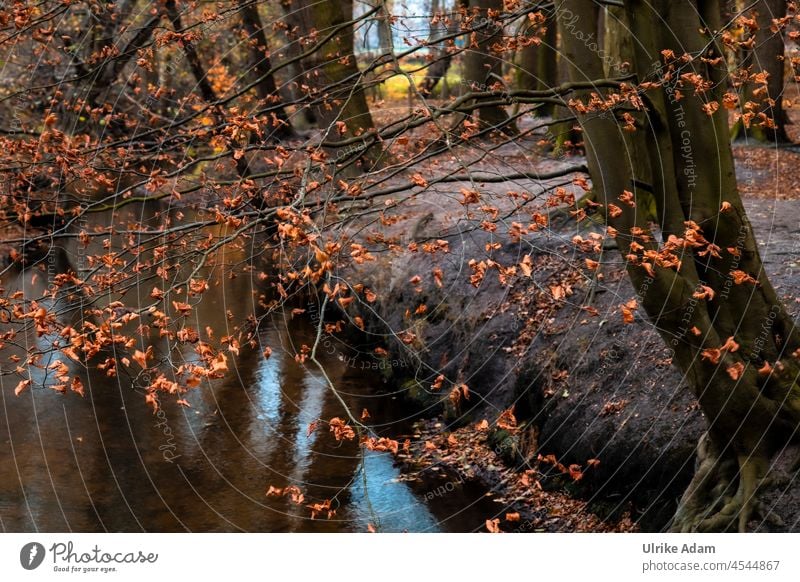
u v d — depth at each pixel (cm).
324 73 1422
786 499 592
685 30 591
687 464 712
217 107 650
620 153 589
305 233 367
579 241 497
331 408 1109
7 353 1188
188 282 481
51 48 878
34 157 626
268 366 1216
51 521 798
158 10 941
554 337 980
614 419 821
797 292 878
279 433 1023
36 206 673
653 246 600
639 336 891
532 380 970
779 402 621
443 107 545
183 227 564
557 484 854
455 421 1056
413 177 516
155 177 577
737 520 604
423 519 831
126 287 559
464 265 1170
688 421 748
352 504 862
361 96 1488
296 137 1811
